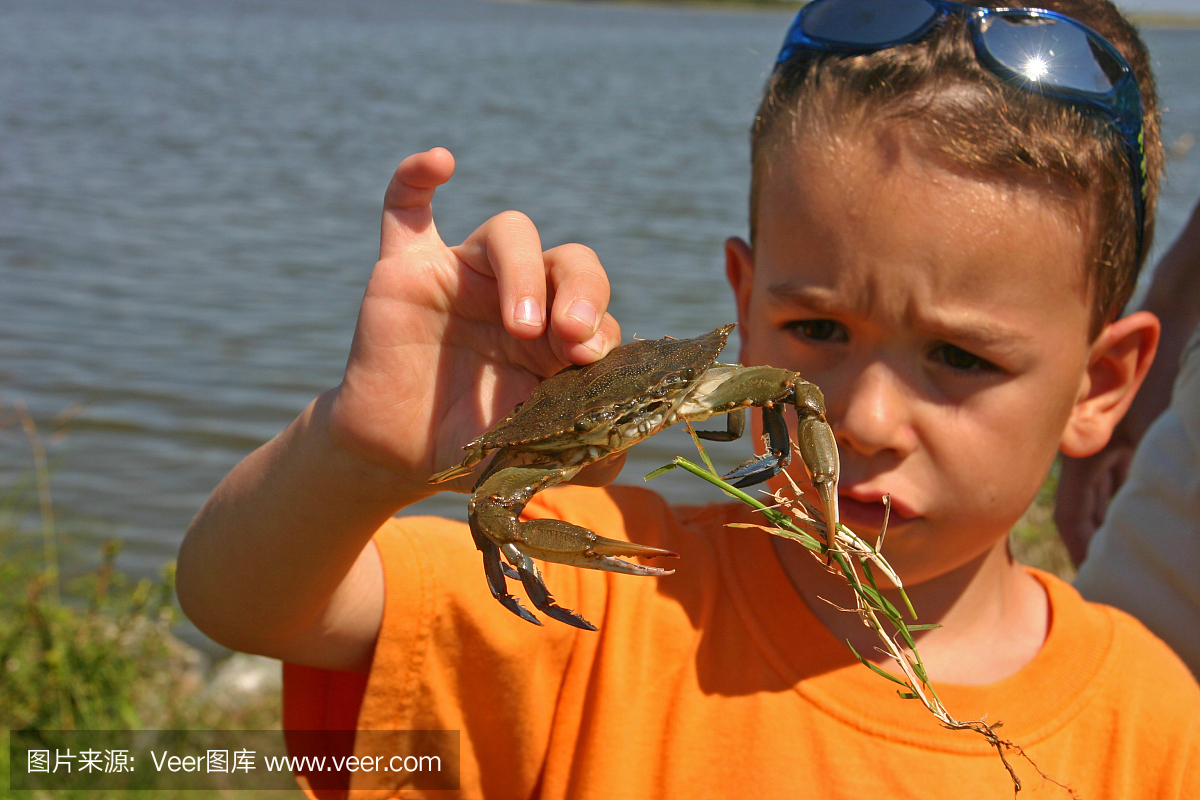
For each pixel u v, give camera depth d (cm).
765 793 65
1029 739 65
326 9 2475
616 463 62
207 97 675
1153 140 71
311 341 246
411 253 62
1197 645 77
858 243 62
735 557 69
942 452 63
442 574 66
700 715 66
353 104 675
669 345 59
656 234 330
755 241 69
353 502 62
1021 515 66
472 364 62
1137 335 69
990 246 62
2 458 190
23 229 328
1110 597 82
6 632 109
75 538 164
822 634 67
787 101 66
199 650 138
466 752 66
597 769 65
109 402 213
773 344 66
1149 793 65
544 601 54
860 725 65
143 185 397
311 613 64
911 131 62
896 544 64
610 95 796
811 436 55
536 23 2398
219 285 281
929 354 63
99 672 107
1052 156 62
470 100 723
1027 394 64
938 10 65
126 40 1127
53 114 559
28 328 247
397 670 65
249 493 64
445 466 62
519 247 60
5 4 1791
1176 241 87
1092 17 69
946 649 68
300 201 381
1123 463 90
